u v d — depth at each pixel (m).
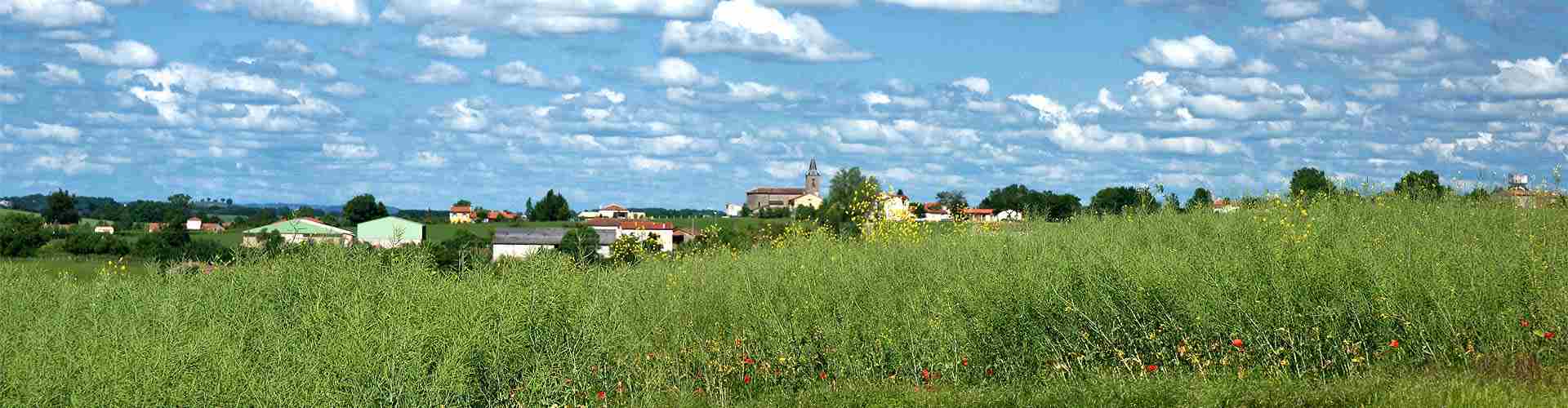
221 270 10.71
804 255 15.85
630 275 12.98
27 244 31.22
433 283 10.20
